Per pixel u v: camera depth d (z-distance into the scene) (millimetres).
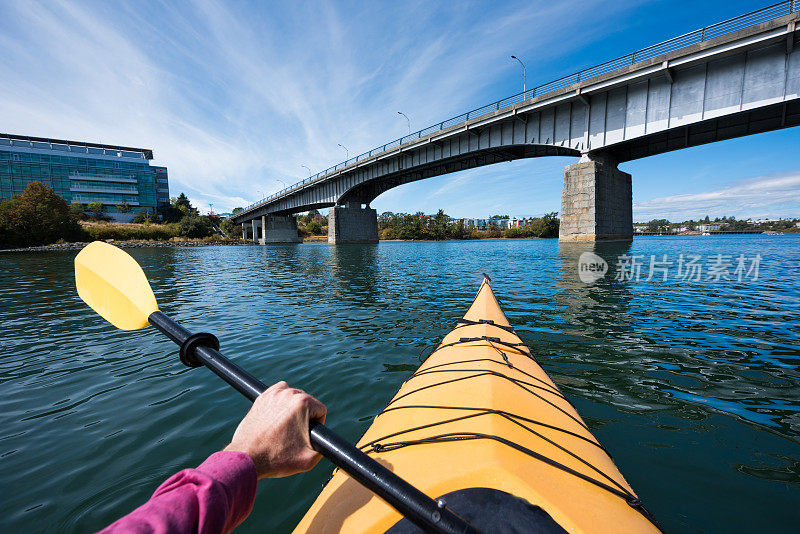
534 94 27547
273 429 708
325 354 5543
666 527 2270
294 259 28094
